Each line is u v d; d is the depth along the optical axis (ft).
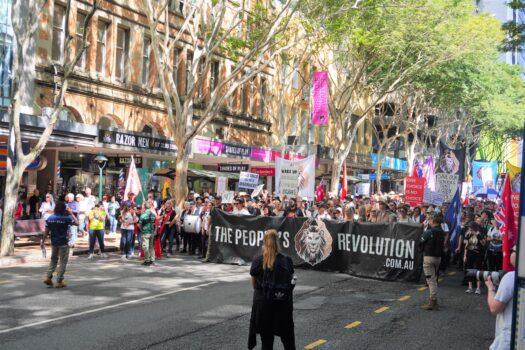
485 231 54.90
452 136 175.42
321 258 52.19
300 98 125.08
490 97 132.36
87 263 53.42
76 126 71.56
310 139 147.95
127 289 40.14
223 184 80.74
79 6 82.12
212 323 30.86
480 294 43.98
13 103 55.06
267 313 21.77
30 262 53.16
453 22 92.99
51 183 81.46
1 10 69.56
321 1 73.00
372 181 190.70
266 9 82.43
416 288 45.85
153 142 86.48
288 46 71.20
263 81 127.95
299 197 72.59
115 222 81.10
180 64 102.42
